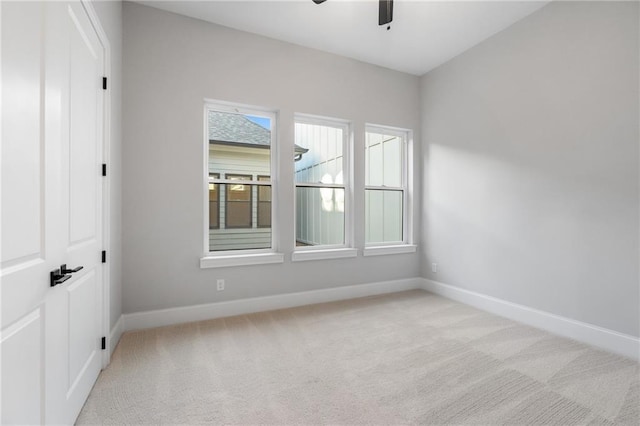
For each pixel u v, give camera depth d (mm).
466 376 1999
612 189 2363
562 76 2652
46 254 1199
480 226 3379
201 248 2938
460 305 3451
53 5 1230
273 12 2822
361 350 2354
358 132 3752
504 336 2627
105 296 2055
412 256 4156
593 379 1970
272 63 3234
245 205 3230
